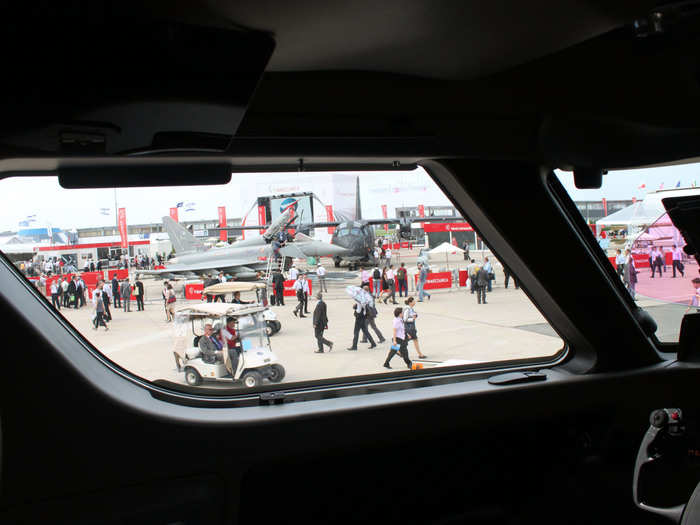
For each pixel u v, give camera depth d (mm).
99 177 1893
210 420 1910
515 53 1688
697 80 1989
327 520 2092
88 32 1170
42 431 1699
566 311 2494
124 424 1795
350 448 2080
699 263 2314
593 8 1347
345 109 2033
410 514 2236
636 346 2557
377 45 1584
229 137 1646
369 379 2383
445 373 2510
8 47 1164
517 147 2311
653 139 2371
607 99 2129
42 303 1916
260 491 1979
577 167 2494
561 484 2410
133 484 1793
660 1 1555
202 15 1207
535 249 2434
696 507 1076
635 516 2303
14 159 1695
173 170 1973
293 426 1987
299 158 2037
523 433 2400
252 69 1393
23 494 1674
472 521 2318
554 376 2488
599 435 2490
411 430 2176
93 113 1416
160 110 1441
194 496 1864
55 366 1733
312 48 1576
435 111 2164
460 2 1288
